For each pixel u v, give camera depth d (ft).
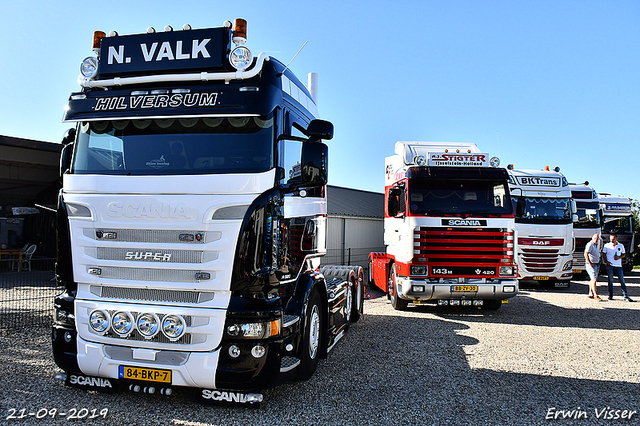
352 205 78.89
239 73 14.01
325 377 17.21
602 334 25.66
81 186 13.94
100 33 15.44
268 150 13.64
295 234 15.38
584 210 54.80
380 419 13.50
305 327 15.47
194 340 12.94
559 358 20.56
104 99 14.56
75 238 13.93
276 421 13.19
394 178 35.04
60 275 14.21
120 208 13.52
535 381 17.34
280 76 14.79
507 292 29.09
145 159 13.87
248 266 12.87
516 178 45.62
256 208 13.05
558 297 40.91
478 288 28.94
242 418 13.34
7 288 31.01
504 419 13.76
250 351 12.79
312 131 14.33
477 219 29.40
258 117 13.82
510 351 21.61
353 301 27.30
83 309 13.70
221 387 12.91
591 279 40.27
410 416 13.78
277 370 13.23
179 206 13.14
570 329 26.89
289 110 15.38
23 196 55.93
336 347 21.84
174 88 14.30
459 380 17.24
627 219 68.28
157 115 13.92
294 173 15.56
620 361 20.26
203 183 13.14
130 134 14.21
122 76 14.90
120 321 13.26
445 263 29.37
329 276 26.02
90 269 13.74
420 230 29.45
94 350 13.44
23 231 55.98
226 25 14.89
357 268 28.37
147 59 14.74
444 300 29.71
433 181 30.22
